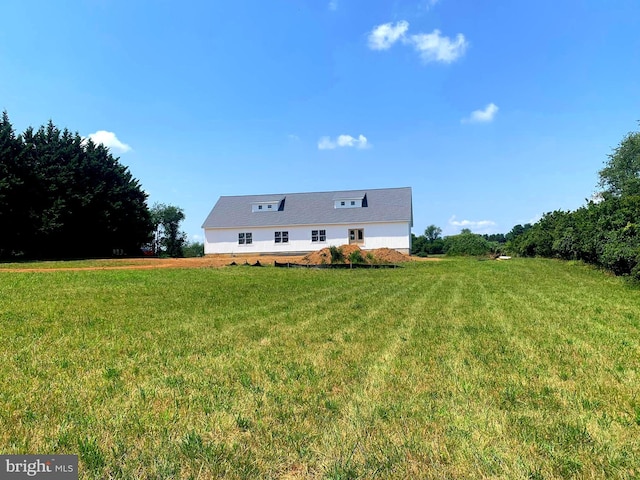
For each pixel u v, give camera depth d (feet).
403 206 114.42
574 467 8.15
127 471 7.99
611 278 49.14
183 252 181.68
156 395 11.90
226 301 31.01
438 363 15.19
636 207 50.72
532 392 12.17
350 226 112.88
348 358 15.87
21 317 23.91
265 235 117.08
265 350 17.11
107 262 78.59
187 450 8.73
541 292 36.55
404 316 25.14
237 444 9.03
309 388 12.50
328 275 55.67
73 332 20.21
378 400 11.57
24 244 106.83
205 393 12.09
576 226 74.38
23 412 10.55
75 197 112.27
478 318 24.36
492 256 119.55
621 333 20.18
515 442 9.10
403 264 79.92
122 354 16.43
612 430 9.71
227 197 133.08
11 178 99.04
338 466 8.17
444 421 10.20
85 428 9.73
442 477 7.84
